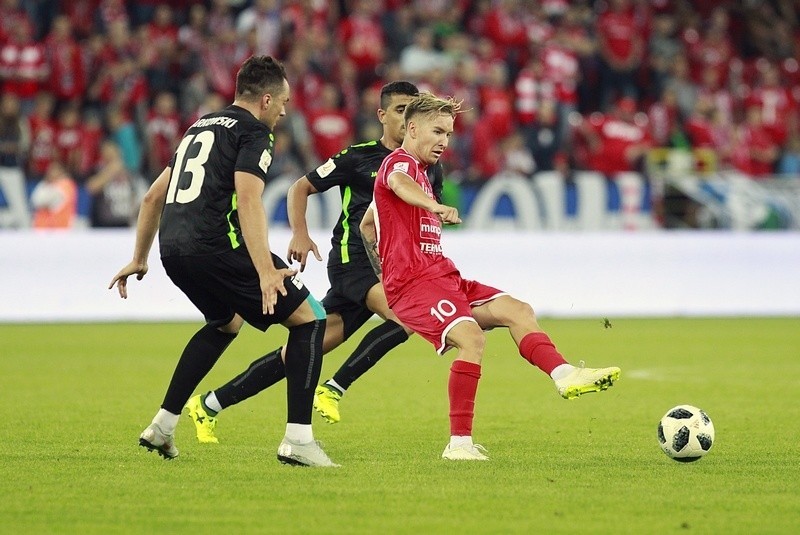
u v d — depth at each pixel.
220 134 22.95
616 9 85.81
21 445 26.34
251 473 22.69
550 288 69.44
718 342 55.69
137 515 18.80
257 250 22.14
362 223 26.12
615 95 85.00
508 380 41.81
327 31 81.94
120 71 72.50
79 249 64.38
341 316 29.17
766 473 23.06
